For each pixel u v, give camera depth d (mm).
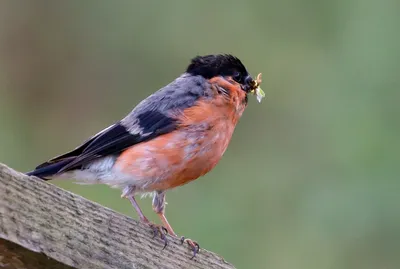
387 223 12078
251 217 12461
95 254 6020
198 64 9078
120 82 14672
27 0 15133
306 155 13156
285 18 14523
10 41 14852
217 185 12742
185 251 6992
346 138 12805
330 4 14195
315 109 13484
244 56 14508
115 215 6348
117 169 8141
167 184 8297
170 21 14781
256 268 11930
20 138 13977
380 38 13461
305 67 14000
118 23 14867
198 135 8266
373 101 13023
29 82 14672
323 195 12523
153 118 8258
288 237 12250
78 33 14938
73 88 14719
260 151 13438
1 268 5746
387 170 12289
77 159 8008
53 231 5754
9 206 5516
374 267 12023
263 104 13875
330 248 12102
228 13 14766
